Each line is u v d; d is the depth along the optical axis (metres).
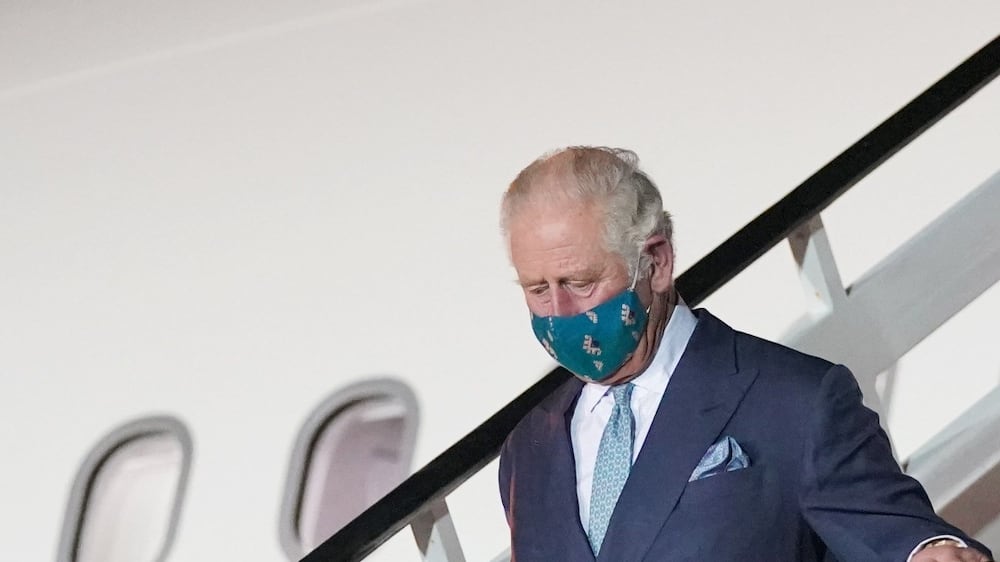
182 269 32.16
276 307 30.41
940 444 10.61
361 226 30.38
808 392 6.75
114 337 32.22
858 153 10.07
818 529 6.61
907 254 10.73
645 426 7.21
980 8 25.00
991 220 10.74
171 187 33.56
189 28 36.88
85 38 38.09
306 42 34.56
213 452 29.83
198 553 29.12
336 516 28.56
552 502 7.36
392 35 33.38
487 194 29.25
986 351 21.16
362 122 31.95
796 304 23.34
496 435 8.93
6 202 35.44
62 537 31.36
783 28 27.22
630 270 6.74
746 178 25.56
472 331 27.97
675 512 6.78
